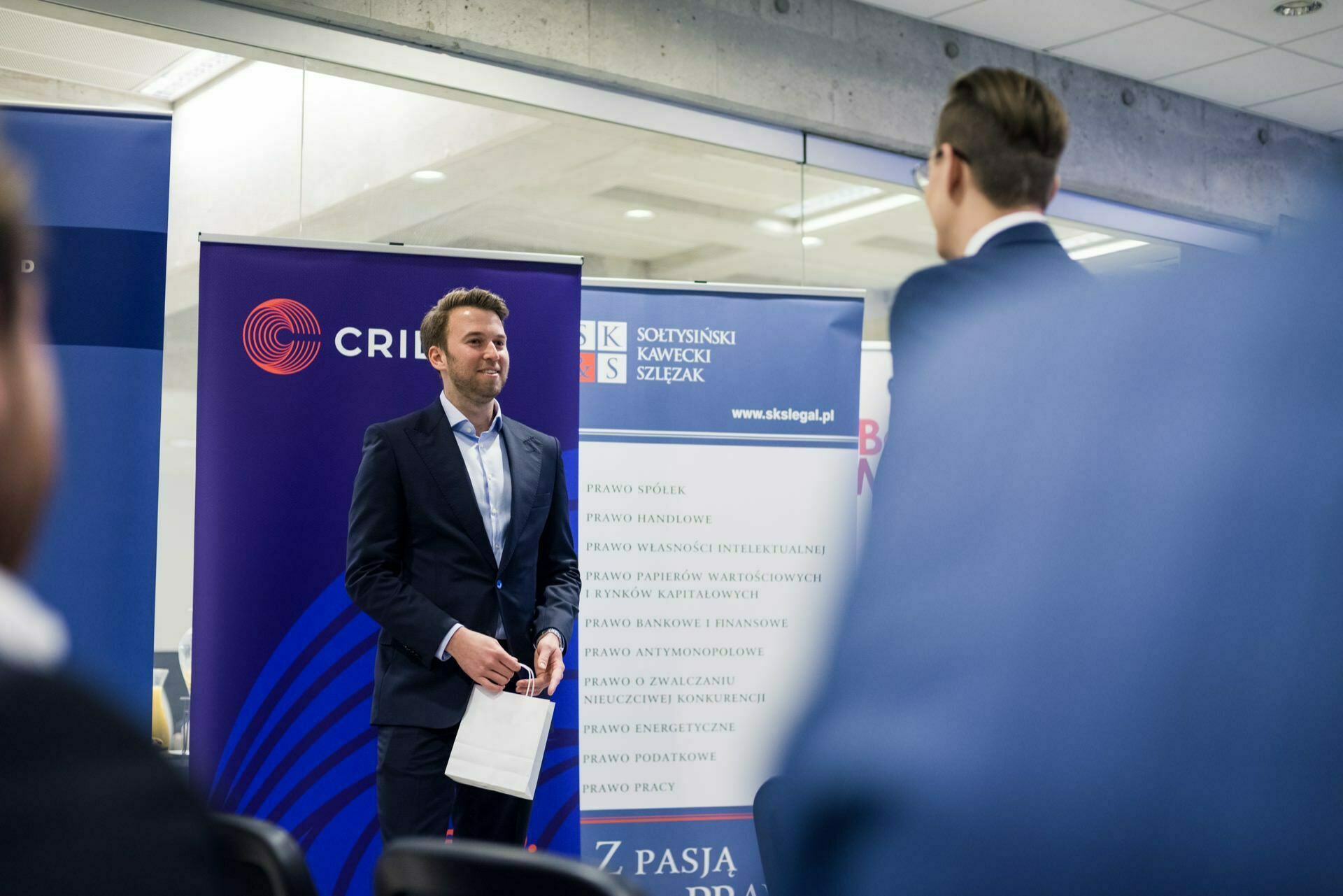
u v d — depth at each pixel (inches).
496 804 127.4
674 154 203.8
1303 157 274.5
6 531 16.2
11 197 16.8
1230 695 25.6
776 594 164.6
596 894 42.6
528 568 131.0
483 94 185.2
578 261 140.6
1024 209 43.0
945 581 27.1
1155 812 25.4
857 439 168.4
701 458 164.2
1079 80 241.1
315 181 174.9
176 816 17.5
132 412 125.9
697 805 160.1
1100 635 26.1
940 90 224.5
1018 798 25.5
